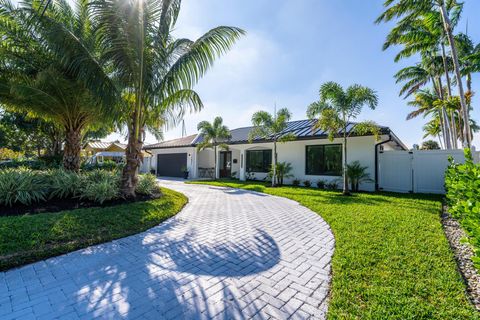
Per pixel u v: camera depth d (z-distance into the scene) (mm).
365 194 9945
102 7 5457
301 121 17297
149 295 2607
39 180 6469
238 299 2555
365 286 2682
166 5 5953
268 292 2693
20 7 6082
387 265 3189
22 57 7164
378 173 11516
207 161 22594
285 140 13047
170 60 6977
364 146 11422
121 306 2406
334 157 12531
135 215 5684
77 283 2846
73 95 7766
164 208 6641
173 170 21781
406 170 10703
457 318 2117
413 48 14266
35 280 2900
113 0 5426
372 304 2354
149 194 8219
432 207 6914
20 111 8719
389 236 4363
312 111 10055
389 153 11203
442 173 9906
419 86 18359
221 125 17312
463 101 10484
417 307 2270
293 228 5203
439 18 12133
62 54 5715
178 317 2252
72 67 5953
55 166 12273
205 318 2242
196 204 7953
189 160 19969
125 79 6676
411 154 10578
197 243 4262
